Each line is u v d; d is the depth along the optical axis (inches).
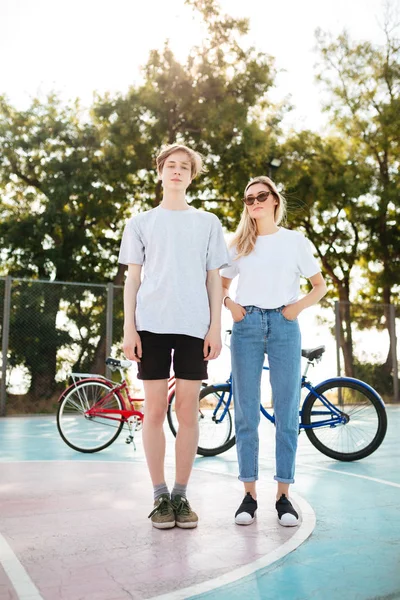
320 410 196.7
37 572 86.1
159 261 114.7
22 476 161.9
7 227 629.3
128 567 88.4
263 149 618.5
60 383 402.9
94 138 634.2
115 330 422.6
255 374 120.1
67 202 605.3
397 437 260.8
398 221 713.0
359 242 740.7
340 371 462.6
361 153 737.6
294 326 120.3
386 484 155.4
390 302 718.5
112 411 213.0
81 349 411.2
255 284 121.0
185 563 90.3
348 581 83.4
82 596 76.9
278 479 116.8
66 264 597.0
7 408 384.8
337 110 729.0
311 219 738.8
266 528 110.1
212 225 119.4
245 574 85.7
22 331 399.5
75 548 97.5
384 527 112.3
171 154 119.4
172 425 217.3
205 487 148.3
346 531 109.3
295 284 123.1
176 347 114.9
